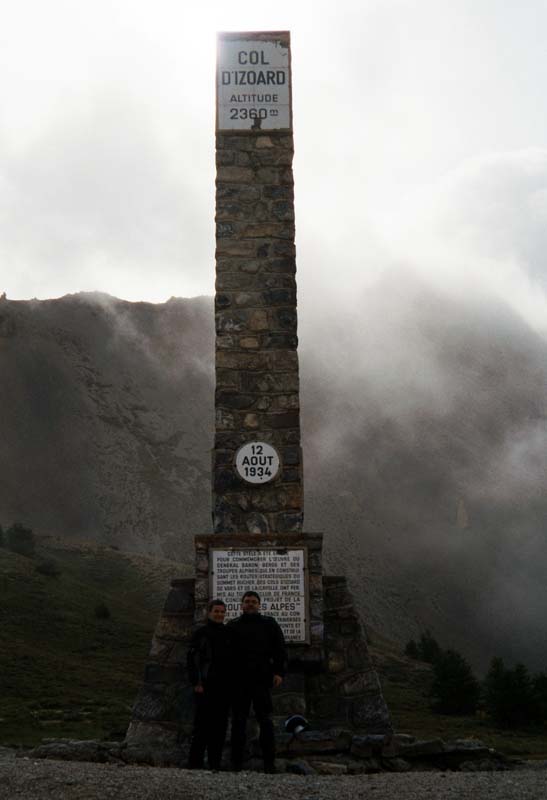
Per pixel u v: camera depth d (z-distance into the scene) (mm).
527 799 6953
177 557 176250
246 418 14594
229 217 15391
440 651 88938
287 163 15609
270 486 14336
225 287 15102
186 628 13461
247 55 16016
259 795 7078
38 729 45000
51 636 75062
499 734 52969
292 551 13555
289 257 15234
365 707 13039
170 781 7609
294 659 13094
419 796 7105
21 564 99625
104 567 116938
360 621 13578
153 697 13023
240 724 10195
